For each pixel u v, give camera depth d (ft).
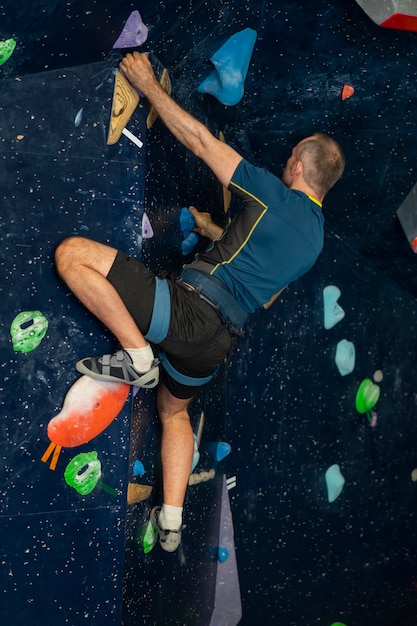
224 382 12.00
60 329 8.84
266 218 8.79
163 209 9.73
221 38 9.89
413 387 14.48
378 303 14.15
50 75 8.69
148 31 8.96
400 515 14.40
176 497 9.50
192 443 9.80
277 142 12.06
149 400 9.66
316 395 13.41
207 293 8.75
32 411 8.73
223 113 11.36
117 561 9.22
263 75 10.76
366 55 10.28
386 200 12.60
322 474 13.56
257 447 12.67
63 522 8.96
